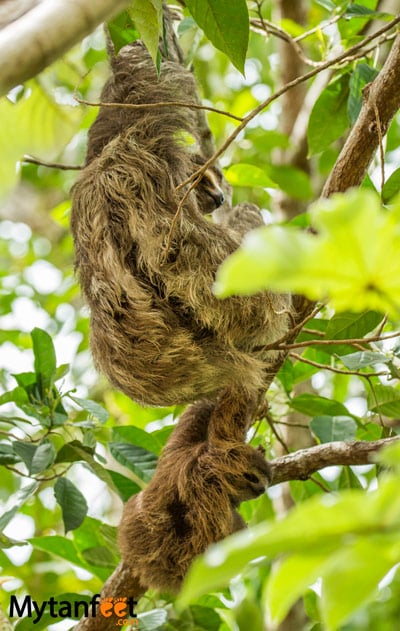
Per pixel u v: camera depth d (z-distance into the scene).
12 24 5.39
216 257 10.33
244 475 10.60
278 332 10.65
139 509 11.08
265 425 14.30
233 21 9.23
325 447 10.97
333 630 4.50
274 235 3.85
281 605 4.00
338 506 3.75
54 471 12.38
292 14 19.78
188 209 10.52
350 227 3.86
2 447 11.40
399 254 3.96
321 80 19.55
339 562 3.88
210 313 10.10
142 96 11.43
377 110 9.90
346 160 10.49
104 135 11.33
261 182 15.80
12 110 8.98
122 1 5.63
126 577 11.16
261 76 23.78
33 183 23.41
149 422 18.17
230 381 10.44
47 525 18.25
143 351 10.16
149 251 10.13
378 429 12.98
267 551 3.80
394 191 10.52
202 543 10.59
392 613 16.00
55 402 11.43
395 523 3.73
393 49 10.30
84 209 10.62
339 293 4.14
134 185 10.41
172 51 12.36
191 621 11.68
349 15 12.73
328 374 18.19
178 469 11.00
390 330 13.75
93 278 10.45
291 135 20.50
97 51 16.67
